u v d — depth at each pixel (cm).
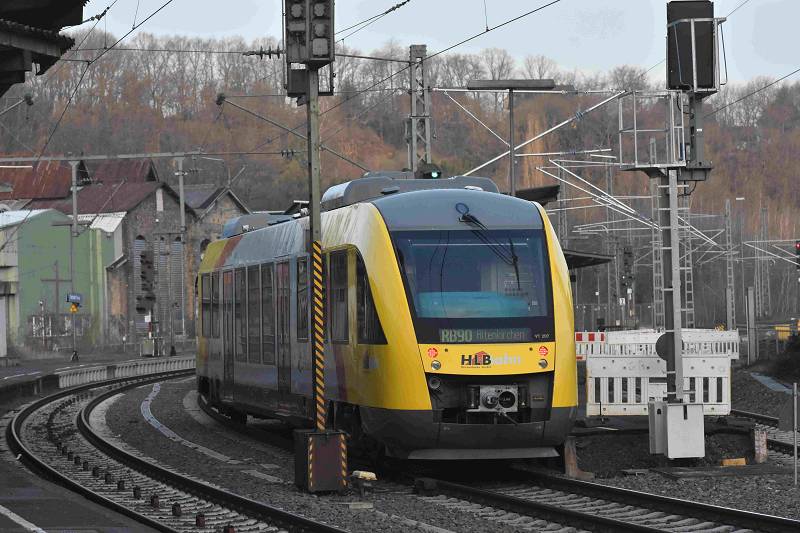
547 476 3728
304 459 3609
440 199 3878
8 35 4003
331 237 4191
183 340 17888
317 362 3653
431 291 3725
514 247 3828
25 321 17012
